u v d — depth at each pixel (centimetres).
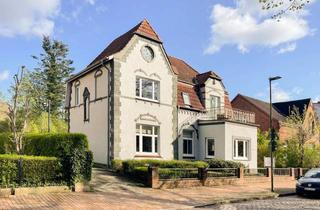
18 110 2553
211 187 2131
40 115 3206
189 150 2873
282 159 3606
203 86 3069
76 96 2819
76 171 1647
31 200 1355
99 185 1789
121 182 1916
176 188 1966
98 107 2480
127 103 2402
